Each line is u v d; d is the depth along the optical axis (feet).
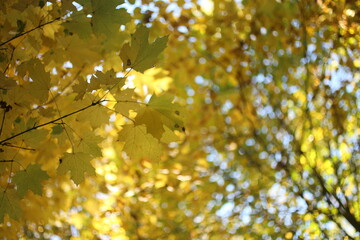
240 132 19.15
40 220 10.28
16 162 5.90
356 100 14.52
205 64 18.08
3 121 5.67
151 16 13.66
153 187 14.58
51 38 6.73
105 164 13.52
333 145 15.33
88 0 5.70
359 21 11.23
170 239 15.98
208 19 15.89
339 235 14.74
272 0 15.12
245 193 16.88
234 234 16.30
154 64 5.22
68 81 8.26
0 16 6.29
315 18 13.09
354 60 13.28
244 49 16.66
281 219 15.53
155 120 5.42
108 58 8.66
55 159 9.66
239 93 18.92
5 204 5.98
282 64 16.58
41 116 6.29
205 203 17.17
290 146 16.42
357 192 14.40
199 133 19.43
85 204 13.37
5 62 6.25
